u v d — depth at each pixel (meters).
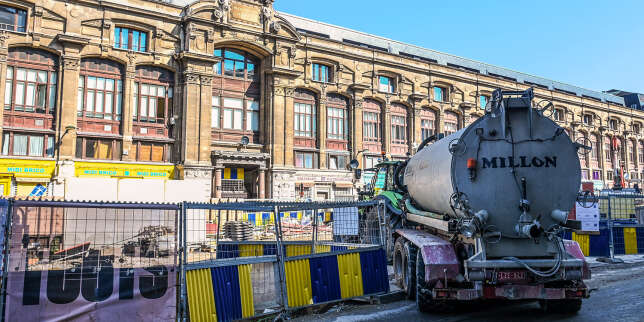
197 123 25.94
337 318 7.21
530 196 6.51
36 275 5.54
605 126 48.47
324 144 31.30
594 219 13.73
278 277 7.27
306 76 30.61
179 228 6.32
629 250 14.88
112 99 24.81
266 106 29.17
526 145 6.61
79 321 5.64
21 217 5.55
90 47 23.92
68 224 5.80
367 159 33.28
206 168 25.83
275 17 29.39
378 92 33.81
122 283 5.93
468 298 6.59
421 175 8.98
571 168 6.59
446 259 7.12
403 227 10.80
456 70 37.81
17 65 22.56
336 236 10.56
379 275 8.47
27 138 22.64
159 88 26.08
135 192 18.89
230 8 27.67
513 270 6.49
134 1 24.97
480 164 6.64
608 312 7.36
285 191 28.55
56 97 23.20
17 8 22.62
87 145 23.98
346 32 36.12
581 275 6.50
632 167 51.53
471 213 6.60
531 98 6.80
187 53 25.55
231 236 11.54
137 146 25.11
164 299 6.10
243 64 29.27
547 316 7.22
